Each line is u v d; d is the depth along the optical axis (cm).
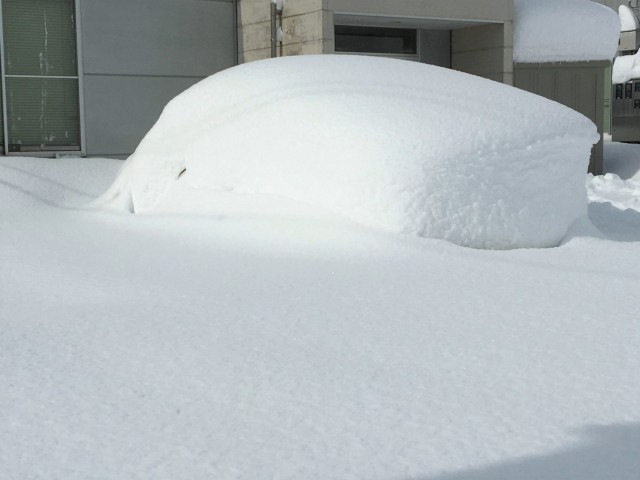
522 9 1688
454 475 312
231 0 1556
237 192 880
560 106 867
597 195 1425
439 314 546
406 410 378
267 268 695
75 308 578
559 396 394
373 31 1659
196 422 368
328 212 808
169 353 468
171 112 1007
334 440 346
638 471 313
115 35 1455
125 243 829
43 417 377
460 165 787
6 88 1394
